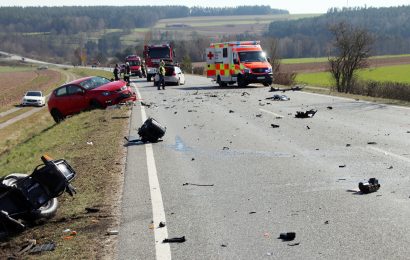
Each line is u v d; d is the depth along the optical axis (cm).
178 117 1783
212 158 1034
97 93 2259
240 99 2375
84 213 700
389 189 741
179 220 648
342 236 566
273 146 1134
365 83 4375
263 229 603
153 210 693
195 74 6862
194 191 783
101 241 588
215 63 3494
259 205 696
